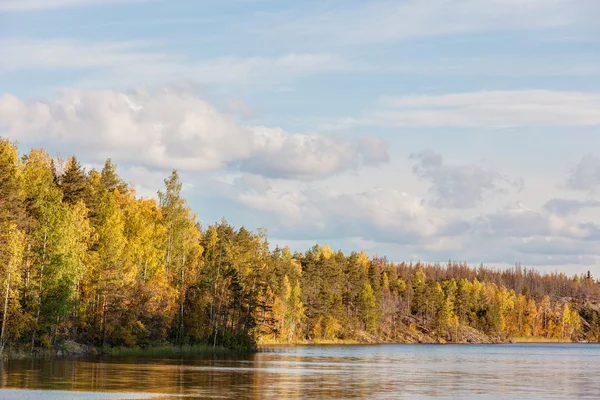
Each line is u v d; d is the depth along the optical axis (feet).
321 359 351.46
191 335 406.82
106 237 330.34
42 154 383.65
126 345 343.05
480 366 321.11
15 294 265.95
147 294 350.43
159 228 390.01
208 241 493.36
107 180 444.55
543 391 190.49
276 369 255.50
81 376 192.85
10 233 261.03
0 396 147.54
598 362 383.04
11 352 264.93
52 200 296.51
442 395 173.17
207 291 421.18
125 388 166.81
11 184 272.10
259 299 525.75
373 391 177.68
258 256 568.41
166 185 408.87
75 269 288.30
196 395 157.58
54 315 283.18
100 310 333.62
